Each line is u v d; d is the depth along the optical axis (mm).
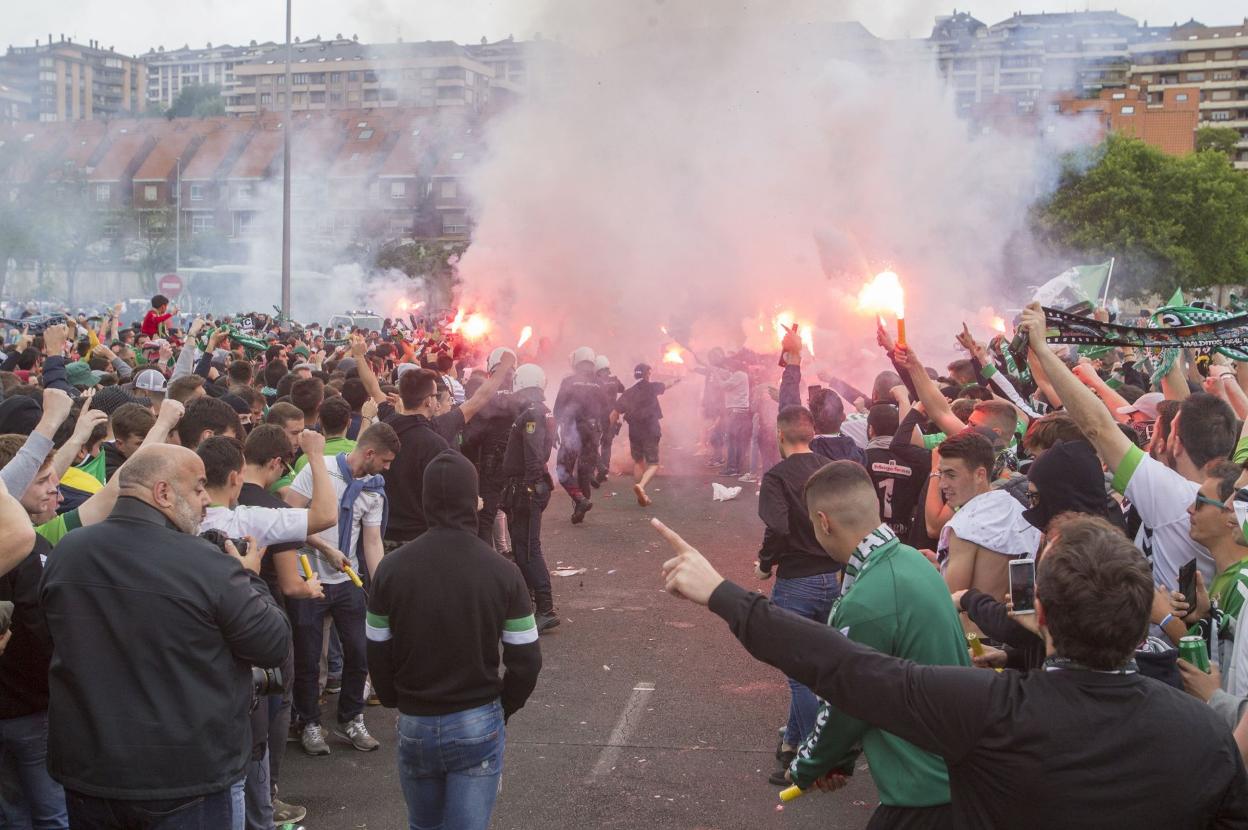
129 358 13477
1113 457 3787
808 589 5293
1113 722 2168
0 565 3215
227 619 3248
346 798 5020
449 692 3604
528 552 7605
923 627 2914
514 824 4699
